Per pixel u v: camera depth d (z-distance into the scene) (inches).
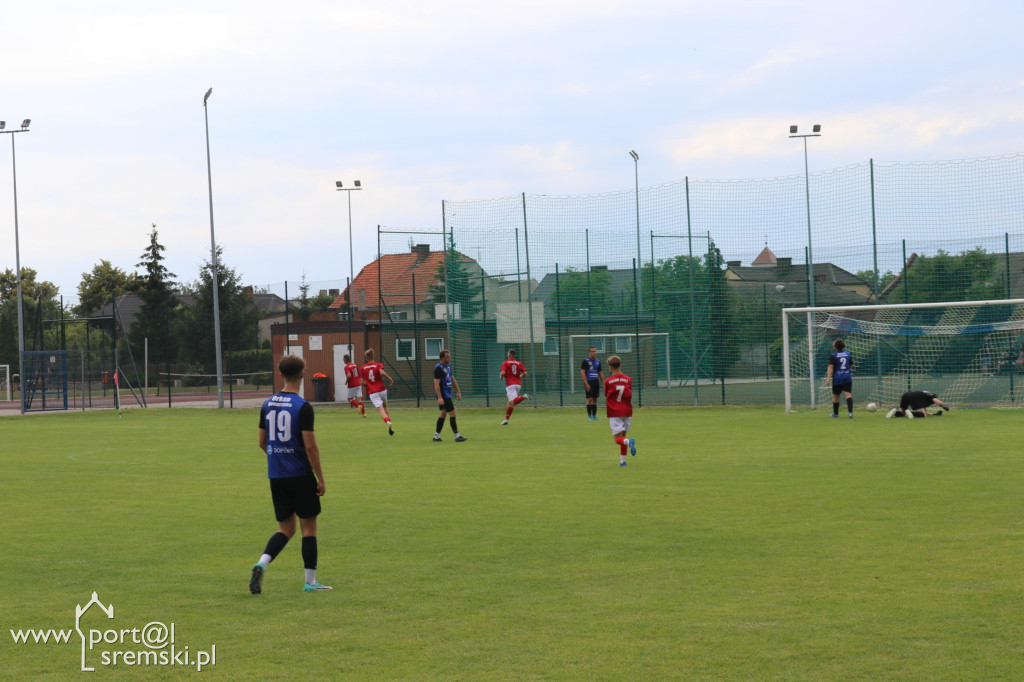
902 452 616.7
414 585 285.9
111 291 3661.4
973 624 234.5
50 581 297.0
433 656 218.5
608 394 577.9
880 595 263.1
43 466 639.1
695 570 299.0
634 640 227.5
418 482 521.3
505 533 366.9
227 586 288.8
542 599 267.0
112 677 208.5
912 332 1084.5
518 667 209.8
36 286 3750.0
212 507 446.6
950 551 317.7
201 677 207.3
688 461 594.9
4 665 217.8
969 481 482.0
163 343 2249.0
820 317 1141.1
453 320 1419.8
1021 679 196.7
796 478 505.4
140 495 489.7
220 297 2388.0
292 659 218.1
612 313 1469.0
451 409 772.6
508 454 666.2
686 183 1213.1
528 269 1328.7
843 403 1127.6
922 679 197.5
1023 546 324.5
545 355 1475.1
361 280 2010.3
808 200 1162.0
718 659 212.2
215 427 1017.5
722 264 1261.1
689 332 1384.1
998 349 1067.9
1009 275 1072.8
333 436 855.7
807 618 242.5
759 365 1387.8
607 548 335.3
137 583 293.6
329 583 290.7
